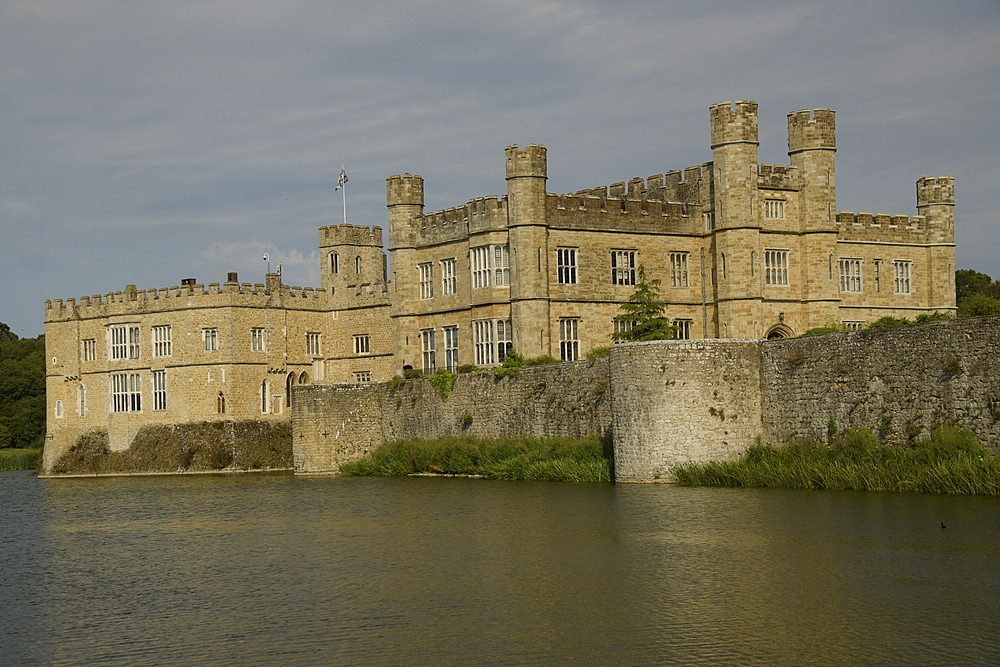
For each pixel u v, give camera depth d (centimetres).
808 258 7694
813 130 7694
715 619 3011
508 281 7538
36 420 14662
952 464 4469
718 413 5366
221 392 9681
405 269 8275
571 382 6353
